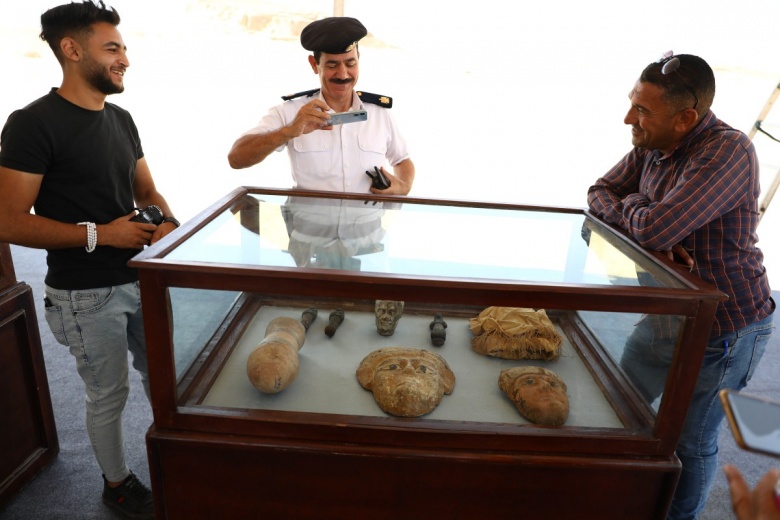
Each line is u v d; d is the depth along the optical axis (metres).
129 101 8.32
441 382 1.36
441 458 1.23
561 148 7.67
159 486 1.32
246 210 1.61
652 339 1.27
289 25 8.29
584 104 8.77
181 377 1.29
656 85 1.47
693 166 1.46
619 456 1.25
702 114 1.49
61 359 2.88
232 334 1.50
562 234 1.60
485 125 8.30
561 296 1.14
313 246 1.38
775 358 3.31
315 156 2.26
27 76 7.40
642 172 1.76
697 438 1.69
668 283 1.19
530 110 8.84
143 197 2.05
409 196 1.88
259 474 1.29
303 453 1.24
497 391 1.42
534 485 1.27
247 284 1.14
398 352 1.42
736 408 0.64
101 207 1.70
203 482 1.31
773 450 0.60
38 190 1.57
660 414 1.23
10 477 1.95
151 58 8.46
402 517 1.33
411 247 1.42
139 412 2.50
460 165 6.90
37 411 2.06
